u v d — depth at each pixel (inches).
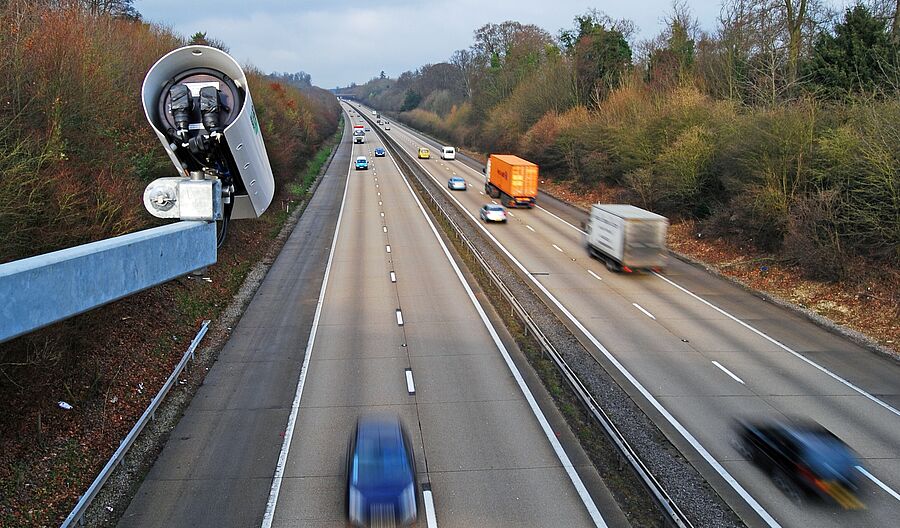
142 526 523.2
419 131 6678.2
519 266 1461.6
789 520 550.9
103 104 958.4
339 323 1052.5
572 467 617.0
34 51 809.5
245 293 1222.3
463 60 6988.2
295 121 3053.6
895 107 1186.6
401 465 542.0
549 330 1027.3
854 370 898.1
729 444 680.4
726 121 1752.0
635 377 851.4
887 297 1136.8
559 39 3964.1
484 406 748.6
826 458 580.7
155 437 674.8
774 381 850.8
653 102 2324.1
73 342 706.2
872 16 1743.4
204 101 272.5
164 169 1117.1
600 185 2497.5
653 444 678.5
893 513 561.0
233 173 295.4
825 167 1380.4
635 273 1429.6
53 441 637.3
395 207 2257.6
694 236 1745.8
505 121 3686.0
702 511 561.9
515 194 2267.5
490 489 575.2
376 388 797.2
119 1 2146.9
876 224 1179.9
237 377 834.2
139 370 823.1
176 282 1101.7
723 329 1063.0
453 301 1178.6
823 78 1710.1
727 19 2268.7
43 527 531.8
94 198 771.4
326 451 642.2
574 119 2787.9
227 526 521.3
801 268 1343.5
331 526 519.5
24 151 660.7
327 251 1590.8
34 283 127.6
